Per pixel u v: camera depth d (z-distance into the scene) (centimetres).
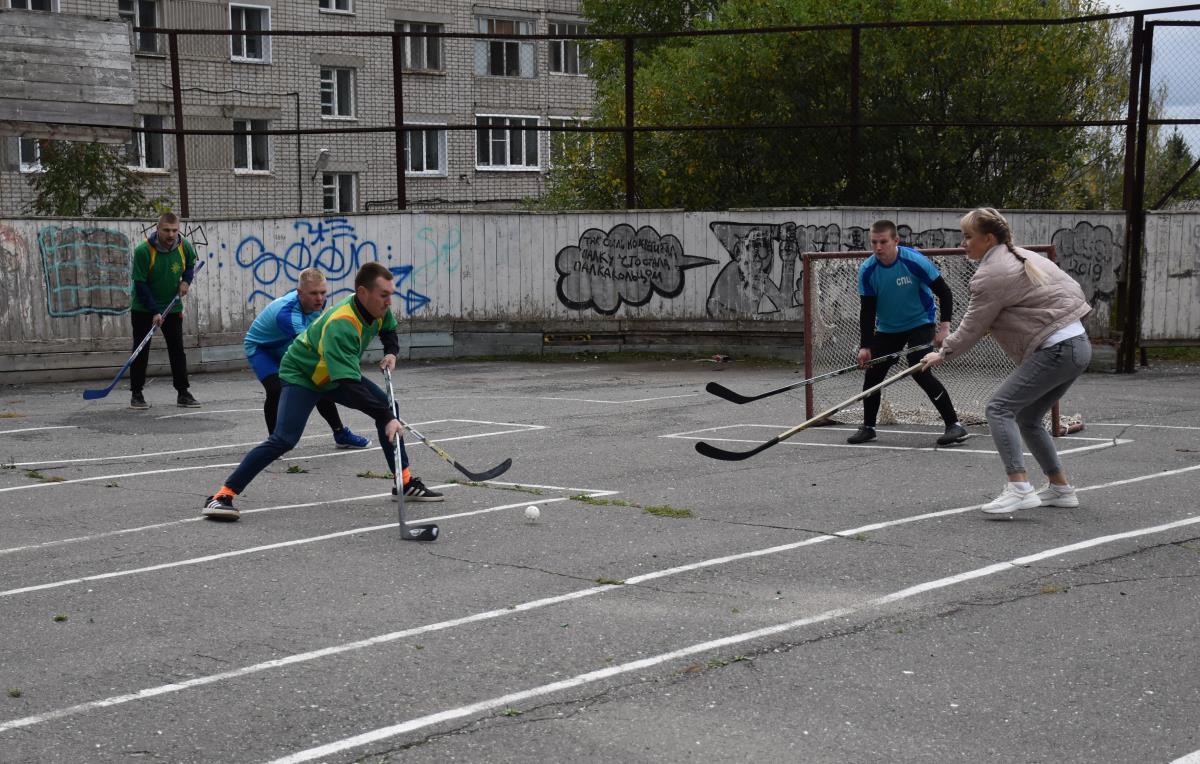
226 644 498
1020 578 576
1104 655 472
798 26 1582
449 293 1716
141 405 1230
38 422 1141
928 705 425
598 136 1959
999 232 709
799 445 968
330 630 515
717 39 1778
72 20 1495
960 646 485
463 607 545
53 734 408
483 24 3931
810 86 1745
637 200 1898
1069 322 693
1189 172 1547
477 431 1063
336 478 855
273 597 564
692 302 1711
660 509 733
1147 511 706
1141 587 559
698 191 1845
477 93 3909
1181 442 948
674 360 1702
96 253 1502
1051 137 1709
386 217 1686
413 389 1399
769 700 432
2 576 606
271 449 724
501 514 734
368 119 3697
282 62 3475
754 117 1778
